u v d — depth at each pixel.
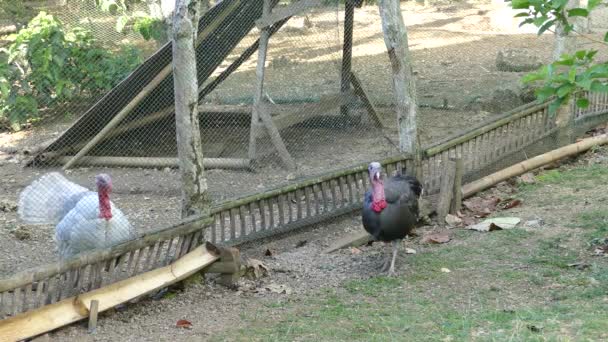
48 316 5.46
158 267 6.27
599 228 7.58
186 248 6.47
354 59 15.23
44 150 9.90
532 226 7.82
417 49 16.33
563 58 5.98
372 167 6.65
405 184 6.79
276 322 5.81
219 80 10.96
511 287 6.36
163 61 9.19
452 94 12.77
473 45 16.52
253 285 6.57
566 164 10.07
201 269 6.52
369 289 6.46
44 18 10.36
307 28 11.66
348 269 6.97
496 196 8.85
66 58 10.45
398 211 6.61
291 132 11.03
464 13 19.97
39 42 10.32
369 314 5.91
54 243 7.48
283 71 12.49
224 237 6.95
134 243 6.03
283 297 6.33
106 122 9.80
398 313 5.91
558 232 7.59
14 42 10.52
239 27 9.96
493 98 12.05
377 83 13.50
